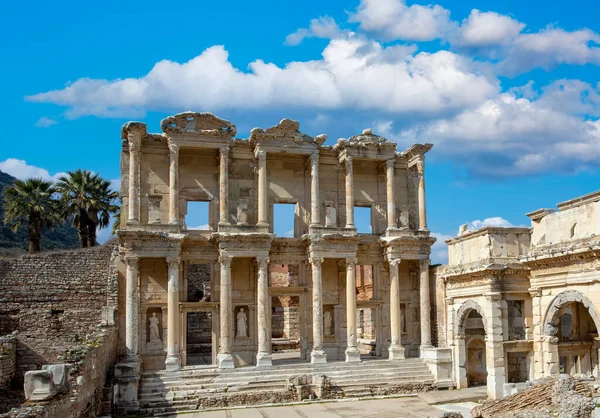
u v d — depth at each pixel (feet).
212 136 157.28
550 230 111.65
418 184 173.78
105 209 230.68
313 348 157.48
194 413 130.31
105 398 127.75
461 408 128.57
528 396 90.38
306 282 165.37
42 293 159.33
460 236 145.28
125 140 157.28
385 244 167.43
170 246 150.51
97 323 156.66
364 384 147.84
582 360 115.85
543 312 113.50
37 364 137.80
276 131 161.58
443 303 162.91
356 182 174.70
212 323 157.17
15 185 221.66
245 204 161.38
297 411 128.88
